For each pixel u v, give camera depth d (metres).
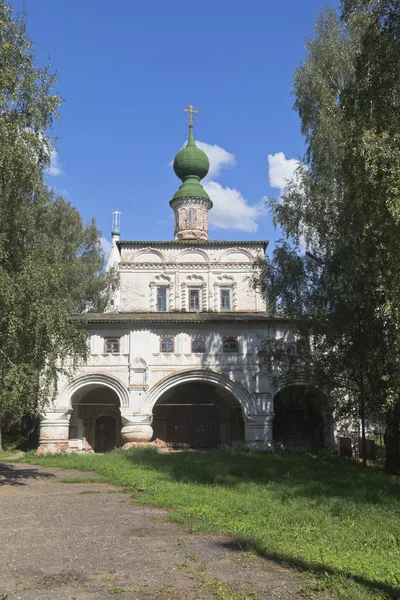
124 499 15.23
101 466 23.52
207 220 44.91
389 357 20.00
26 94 17.81
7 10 17.52
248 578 7.37
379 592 6.60
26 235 19.64
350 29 23.83
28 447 36.31
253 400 32.22
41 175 18.47
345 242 21.50
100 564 8.17
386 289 16.11
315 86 23.38
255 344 33.06
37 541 9.85
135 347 32.78
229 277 39.97
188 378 32.72
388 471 22.11
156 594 6.75
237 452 29.70
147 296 39.69
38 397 18.91
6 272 17.12
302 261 24.42
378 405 20.88
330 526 10.73
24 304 17.34
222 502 13.44
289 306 24.27
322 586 6.86
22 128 17.56
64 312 18.89
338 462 26.92
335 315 21.78
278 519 11.37
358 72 17.17
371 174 16.14
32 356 17.84
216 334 33.34
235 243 40.25
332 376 23.75
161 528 10.95
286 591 6.83
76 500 15.16
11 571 7.87
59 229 37.00
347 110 17.83
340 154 21.22
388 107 16.48
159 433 35.91
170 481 18.06
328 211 23.64
